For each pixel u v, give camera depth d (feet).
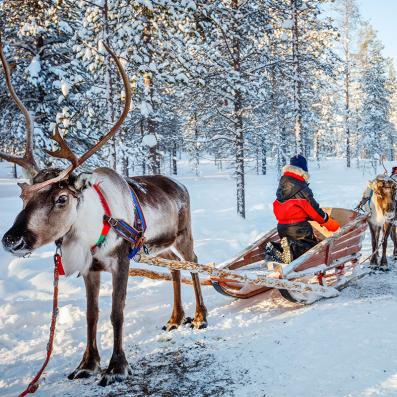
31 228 11.43
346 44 138.51
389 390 10.89
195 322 17.89
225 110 55.26
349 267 23.25
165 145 110.73
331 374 12.09
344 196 71.72
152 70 39.58
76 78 43.39
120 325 13.62
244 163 55.42
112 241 13.58
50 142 47.52
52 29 47.78
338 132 179.52
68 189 12.08
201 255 33.12
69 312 20.33
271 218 52.90
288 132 90.89
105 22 38.50
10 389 13.30
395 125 209.97
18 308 21.57
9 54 49.52
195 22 43.11
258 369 13.03
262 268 21.25
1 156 12.33
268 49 56.18
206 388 12.20
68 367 14.70
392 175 28.17
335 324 15.88
